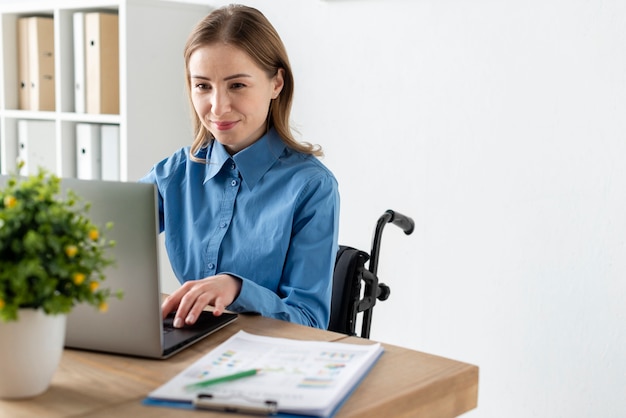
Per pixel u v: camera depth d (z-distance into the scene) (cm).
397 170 244
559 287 211
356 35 249
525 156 215
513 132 217
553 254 212
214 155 175
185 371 109
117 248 113
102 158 283
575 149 205
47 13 308
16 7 297
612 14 196
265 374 107
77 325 119
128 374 111
